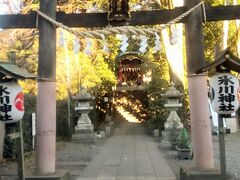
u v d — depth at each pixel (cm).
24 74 649
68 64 1816
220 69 709
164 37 1838
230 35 2289
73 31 780
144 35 793
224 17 800
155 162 1095
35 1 1703
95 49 2025
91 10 1888
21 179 662
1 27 805
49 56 791
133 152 1316
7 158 1104
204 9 797
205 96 787
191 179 753
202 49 794
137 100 3127
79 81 1956
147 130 2150
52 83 792
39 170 781
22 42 1880
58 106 1780
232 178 848
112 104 2853
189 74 796
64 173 788
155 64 2248
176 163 1072
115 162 1107
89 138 1655
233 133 1847
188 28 802
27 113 1246
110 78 2352
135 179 868
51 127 788
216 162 1047
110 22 802
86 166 1048
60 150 1392
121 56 3097
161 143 1558
